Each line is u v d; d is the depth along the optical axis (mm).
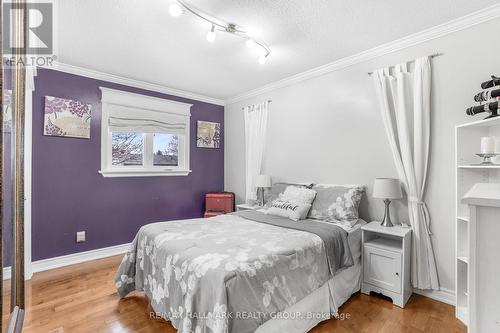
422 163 2344
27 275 2717
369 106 2773
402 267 2145
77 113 3158
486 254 502
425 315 2025
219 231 2207
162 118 3926
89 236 3270
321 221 2602
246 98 4289
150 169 3871
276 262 1637
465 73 2164
